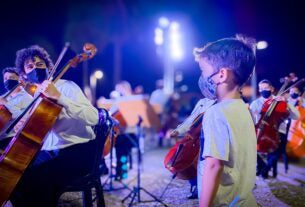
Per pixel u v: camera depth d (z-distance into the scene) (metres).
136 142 5.14
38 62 2.57
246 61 1.56
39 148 2.25
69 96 2.40
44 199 2.33
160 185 4.56
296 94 5.03
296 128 5.20
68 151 2.45
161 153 7.52
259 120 4.34
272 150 4.29
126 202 3.82
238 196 1.52
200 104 3.44
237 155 1.51
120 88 5.82
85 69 9.59
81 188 2.58
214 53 1.59
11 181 2.18
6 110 2.63
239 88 1.61
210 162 1.44
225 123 1.48
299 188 4.19
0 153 2.48
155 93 9.61
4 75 3.53
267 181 4.58
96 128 2.63
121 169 4.91
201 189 1.54
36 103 2.44
